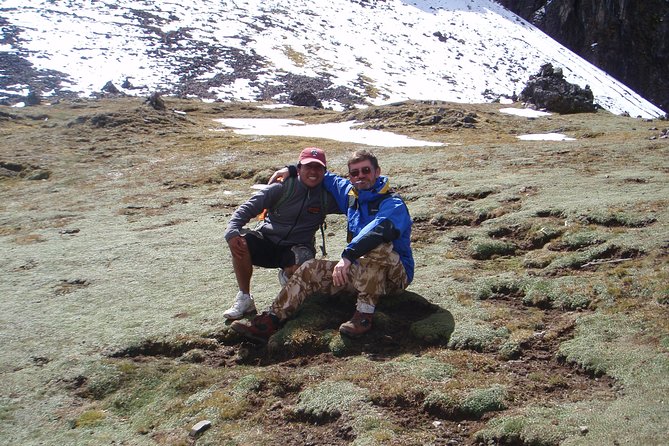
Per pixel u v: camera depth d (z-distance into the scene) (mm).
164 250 13219
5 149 31000
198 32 95500
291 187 8297
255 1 114375
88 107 50562
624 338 6965
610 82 119938
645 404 5570
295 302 7941
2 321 9602
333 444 5836
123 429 6660
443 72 100250
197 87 73750
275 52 93438
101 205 19891
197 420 6500
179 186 22328
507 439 5516
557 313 8117
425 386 6430
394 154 25016
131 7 99562
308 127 43500
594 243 10297
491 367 6844
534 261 9977
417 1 133625
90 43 82750
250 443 5977
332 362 7355
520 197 14258
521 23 136500
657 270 8648
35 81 66875
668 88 134125
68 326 9195
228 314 8383
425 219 13648
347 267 7281
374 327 7980
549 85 57938
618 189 14039
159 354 8188
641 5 136625
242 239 8164
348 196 8148
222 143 32750
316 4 120188
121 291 10625
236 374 7344
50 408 7145
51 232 16531
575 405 5848
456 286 9141
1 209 20594
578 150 21516
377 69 95625
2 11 88938
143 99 59625
